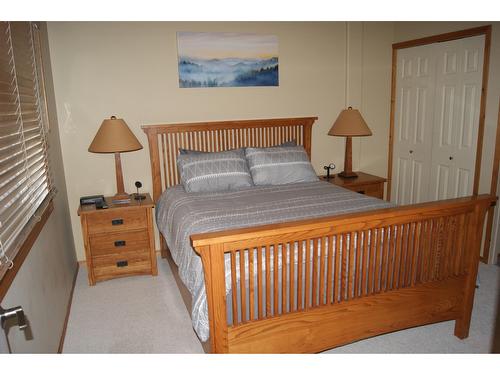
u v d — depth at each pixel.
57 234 2.72
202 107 3.70
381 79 4.26
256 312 1.91
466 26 3.40
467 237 2.21
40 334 1.94
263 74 3.83
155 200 3.65
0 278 1.37
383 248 2.03
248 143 3.87
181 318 2.69
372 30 4.12
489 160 3.31
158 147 3.59
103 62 3.37
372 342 2.35
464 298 2.28
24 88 2.25
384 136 4.41
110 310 2.82
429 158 3.95
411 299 2.13
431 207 2.02
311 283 1.99
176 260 2.60
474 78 3.39
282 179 3.47
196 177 3.26
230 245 1.71
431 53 3.79
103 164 3.54
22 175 2.00
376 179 3.92
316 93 4.06
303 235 1.82
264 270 1.89
